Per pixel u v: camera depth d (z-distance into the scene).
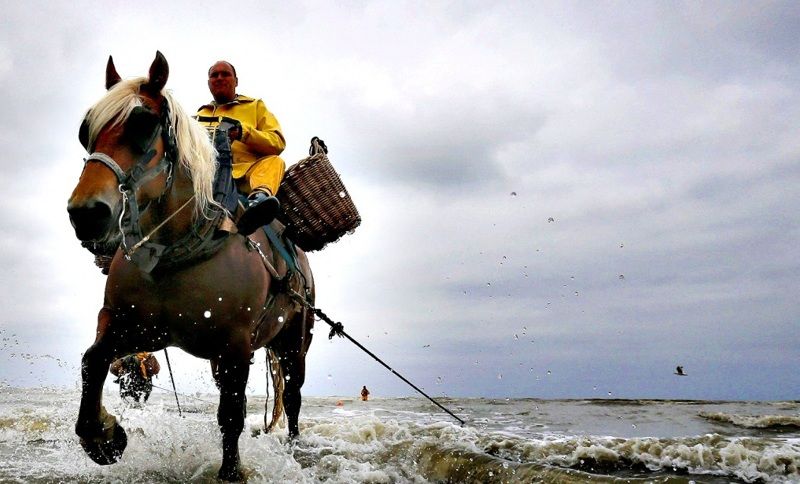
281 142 3.90
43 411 5.73
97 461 2.81
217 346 3.02
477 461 3.46
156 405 7.40
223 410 2.96
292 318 4.51
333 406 8.66
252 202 3.24
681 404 8.58
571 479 3.00
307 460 3.70
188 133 2.72
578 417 6.76
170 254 2.76
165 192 2.65
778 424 5.93
